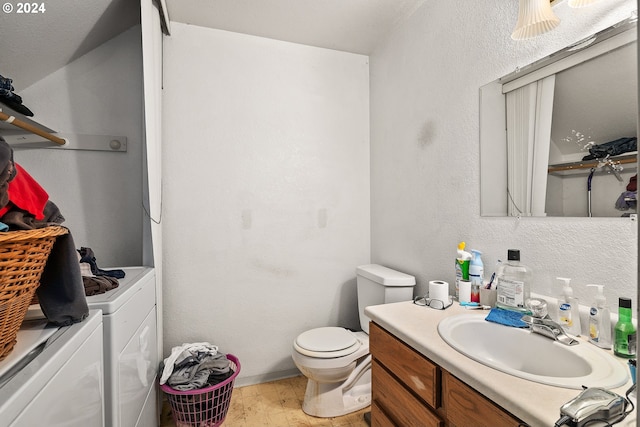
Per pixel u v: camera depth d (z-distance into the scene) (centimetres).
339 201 236
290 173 224
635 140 93
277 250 220
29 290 68
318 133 231
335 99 236
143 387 132
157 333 167
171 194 198
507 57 133
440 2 170
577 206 108
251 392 203
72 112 176
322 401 177
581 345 95
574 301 104
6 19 125
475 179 149
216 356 177
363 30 213
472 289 141
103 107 181
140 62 186
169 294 197
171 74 199
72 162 178
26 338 71
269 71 220
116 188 183
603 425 57
